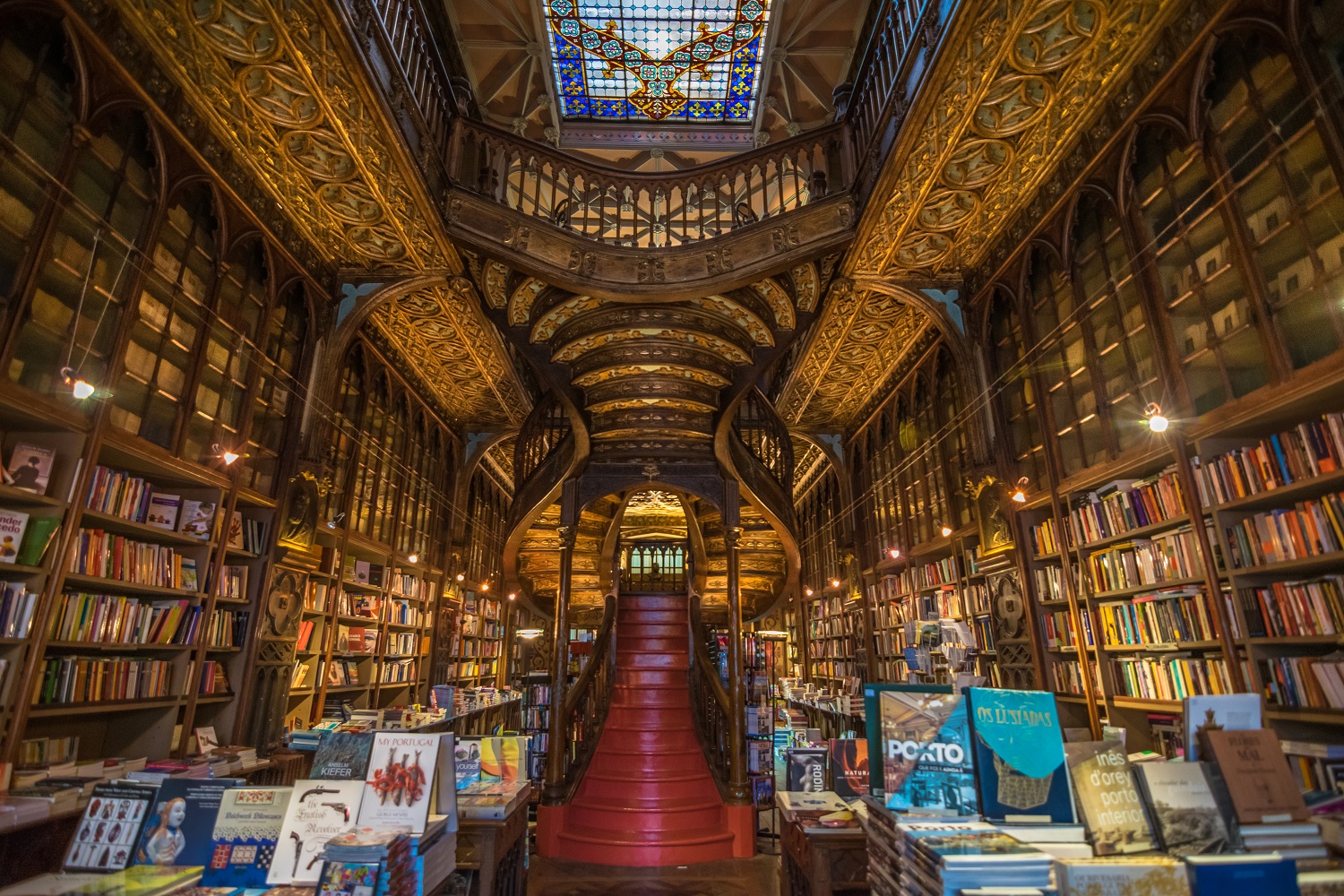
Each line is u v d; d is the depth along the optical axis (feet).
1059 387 19.16
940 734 8.03
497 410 35.65
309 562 21.62
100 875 7.18
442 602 33.96
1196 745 7.20
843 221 20.77
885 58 19.44
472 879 11.03
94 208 13.37
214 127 16.38
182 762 14.44
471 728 33.04
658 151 39.04
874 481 34.94
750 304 22.20
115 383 13.62
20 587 11.89
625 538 44.01
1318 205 11.44
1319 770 10.87
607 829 21.24
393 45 17.80
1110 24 13.94
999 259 21.53
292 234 20.33
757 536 34.17
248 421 18.53
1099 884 5.55
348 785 8.48
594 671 25.91
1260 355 12.71
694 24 33.12
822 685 42.01
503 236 20.66
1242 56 12.91
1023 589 20.11
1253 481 12.73
